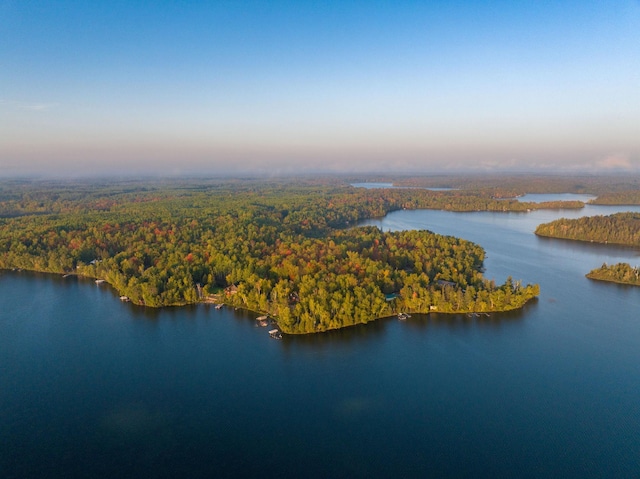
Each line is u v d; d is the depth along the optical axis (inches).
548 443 4530.0
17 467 4284.0
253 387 5585.6
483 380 5669.3
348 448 4500.5
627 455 4357.8
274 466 4286.4
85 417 5027.1
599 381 5620.1
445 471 4183.1
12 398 5378.9
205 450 4503.0
